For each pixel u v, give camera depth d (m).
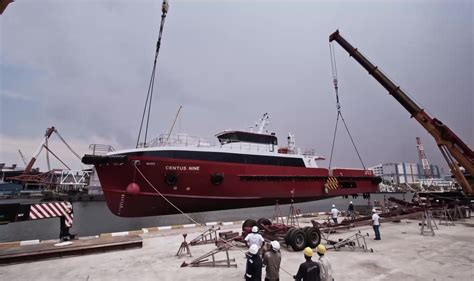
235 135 21.92
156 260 8.49
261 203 21.20
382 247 10.10
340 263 7.99
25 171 84.94
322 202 66.69
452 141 17.81
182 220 23.88
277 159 22.28
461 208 17.97
